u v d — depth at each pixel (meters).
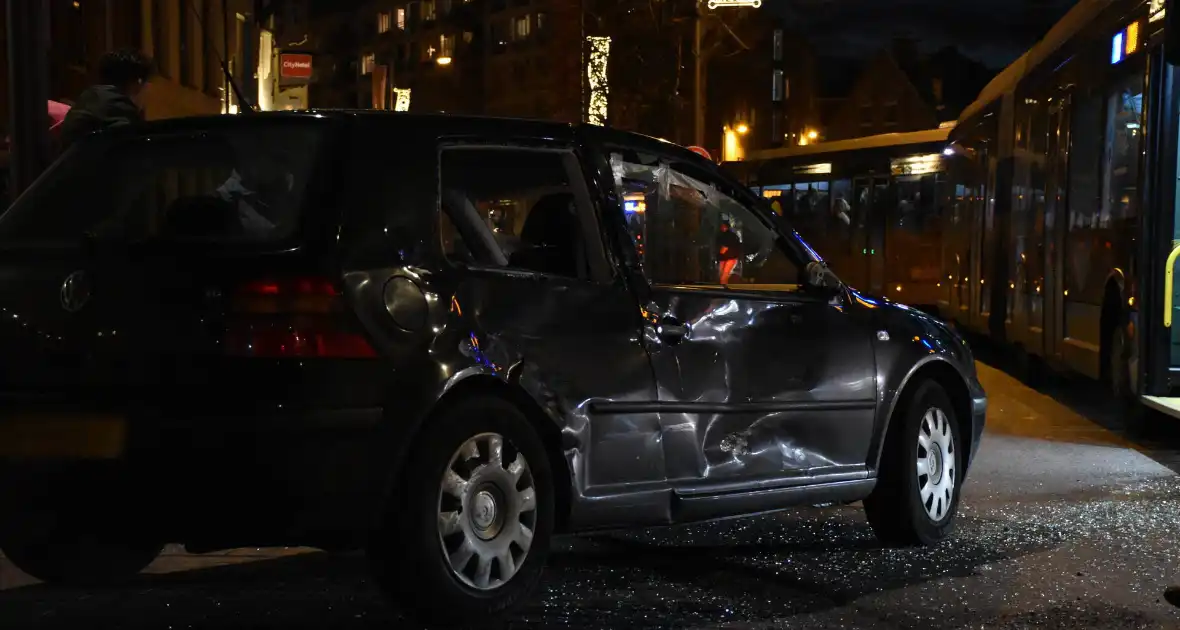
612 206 6.09
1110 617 5.88
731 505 6.33
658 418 6.03
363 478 4.98
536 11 121.62
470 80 130.00
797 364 6.72
